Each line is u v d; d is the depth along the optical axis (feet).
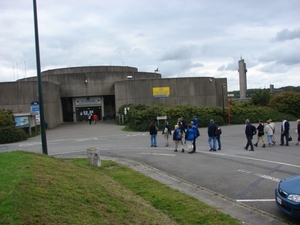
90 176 29.22
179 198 25.80
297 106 155.12
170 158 49.16
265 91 194.70
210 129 56.65
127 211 20.56
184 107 121.19
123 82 137.69
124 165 42.55
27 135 94.99
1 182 20.21
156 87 137.59
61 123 149.48
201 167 41.01
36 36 42.01
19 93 118.73
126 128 110.11
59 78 152.35
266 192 28.63
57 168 27.89
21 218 15.31
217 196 27.17
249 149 58.29
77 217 17.21
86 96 157.17
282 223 20.80
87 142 76.84
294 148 59.36
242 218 21.72
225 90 152.05
